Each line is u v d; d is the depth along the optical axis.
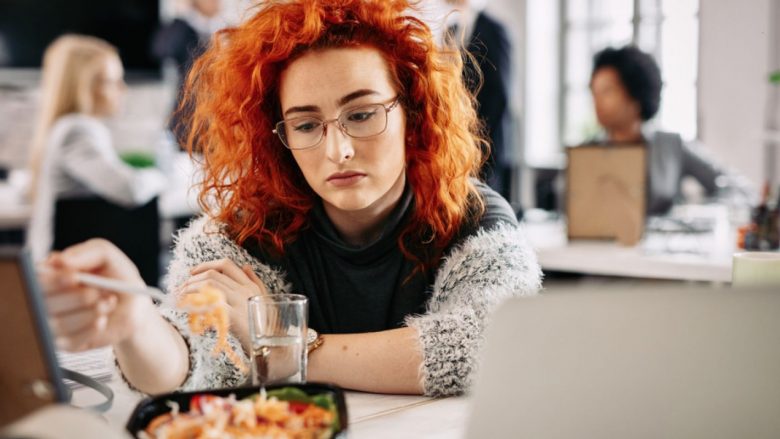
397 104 1.33
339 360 1.24
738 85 4.41
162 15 5.77
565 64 6.12
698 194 4.21
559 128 6.20
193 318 1.08
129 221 3.17
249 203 1.47
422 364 1.21
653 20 5.07
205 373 1.22
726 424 0.70
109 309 0.94
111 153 3.56
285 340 1.08
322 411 0.90
